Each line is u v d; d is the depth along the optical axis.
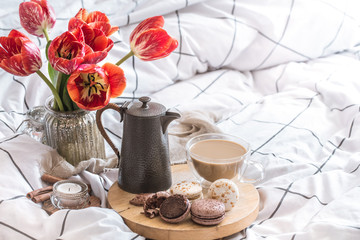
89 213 0.85
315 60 1.67
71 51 0.87
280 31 1.57
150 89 1.43
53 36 1.32
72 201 0.92
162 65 1.44
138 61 1.40
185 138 1.21
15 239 0.83
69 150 1.03
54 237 0.83
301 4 1.61
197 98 1.43
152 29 0.88
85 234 0.82
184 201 0.87
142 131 0.94
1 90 1.24
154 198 0.90
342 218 0.90
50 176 0.99
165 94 1.44
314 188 0.99
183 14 1.53
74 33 0.87
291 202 0.97
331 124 1.32
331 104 1.39
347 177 1.04
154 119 0.94
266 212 0.98
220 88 1.51
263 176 1.03
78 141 1.02
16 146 1.00
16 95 1.24
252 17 1.57
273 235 0.89
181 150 1.16
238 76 1.58
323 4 1.63
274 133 1.24
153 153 0.95
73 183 0.96
